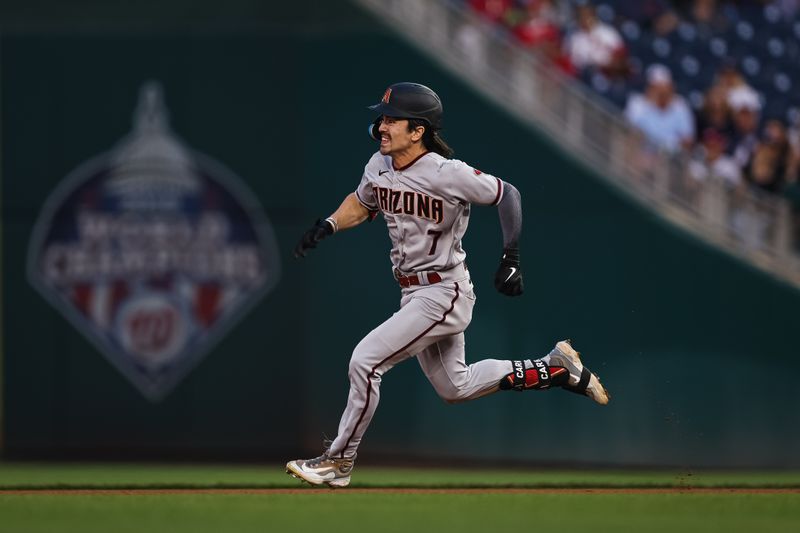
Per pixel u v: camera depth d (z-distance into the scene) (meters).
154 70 44.12
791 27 55.91
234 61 44.09
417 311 21.45
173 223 44.22
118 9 44.03
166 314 44.28
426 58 43.16
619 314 41.69
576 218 42.03
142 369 44.22
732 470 41.03
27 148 44.09
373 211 22.25
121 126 44.16
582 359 41.78
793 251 42.28
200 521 18.39
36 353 44.25
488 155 42.69
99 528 17.50
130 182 44.22
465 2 49.75
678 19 54.31
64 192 44.22
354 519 18.73
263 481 30.73
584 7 52.00
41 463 42.44
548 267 42.06
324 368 43.88
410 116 20.78
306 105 43.94
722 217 41.84
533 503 21.66
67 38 44.03
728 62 53.22
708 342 41.31
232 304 44.25
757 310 41.38
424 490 25.25
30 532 17.06
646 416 41.38
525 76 42.91
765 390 41.28
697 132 49.00
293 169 44.06
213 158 44.19
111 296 44.25
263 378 44.16
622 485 27.88
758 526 18.33
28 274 44.28
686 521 18.95
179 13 44.06
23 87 44.09
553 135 42.41
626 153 42.12
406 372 42.69
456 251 21.62
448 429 42.31
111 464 41.88
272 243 44.12
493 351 41.81
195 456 44.03
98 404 44.22
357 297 43.69
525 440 41.84
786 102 52.25
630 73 50.09
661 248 41.56
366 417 21.91
